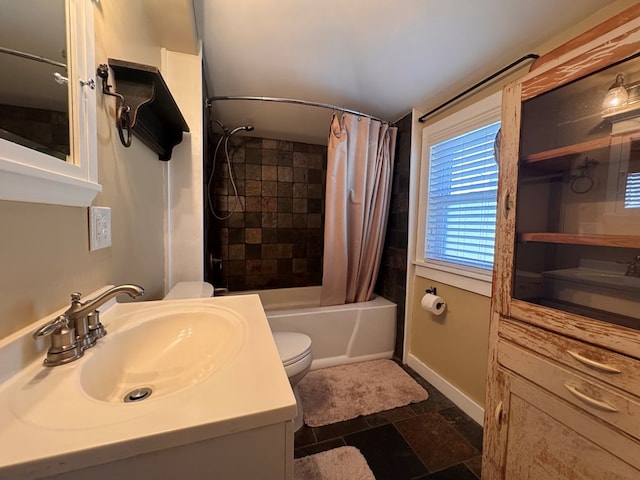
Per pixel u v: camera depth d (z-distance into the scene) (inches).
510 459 37.8
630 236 28.6
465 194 65.3
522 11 42.1
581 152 35.0
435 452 51.1
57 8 22.7
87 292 27.5
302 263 116.4
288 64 58.9
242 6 43.6
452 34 48.0
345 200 80.8
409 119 80.0
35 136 20.5
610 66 29.1
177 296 44.9
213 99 65.9
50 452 12.7
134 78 33.9
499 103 55.6
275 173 110.8
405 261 82.2
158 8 42.8
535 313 34.9
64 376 18.9
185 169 57.1
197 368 26.9
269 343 23.9
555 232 39.0
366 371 77.7
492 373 40.8
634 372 26.0
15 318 18.6
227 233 105.9
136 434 13.8
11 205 18.2
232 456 15.6
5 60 18.2
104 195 31.1
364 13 44.1
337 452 50.5
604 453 28.0
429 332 74.7
